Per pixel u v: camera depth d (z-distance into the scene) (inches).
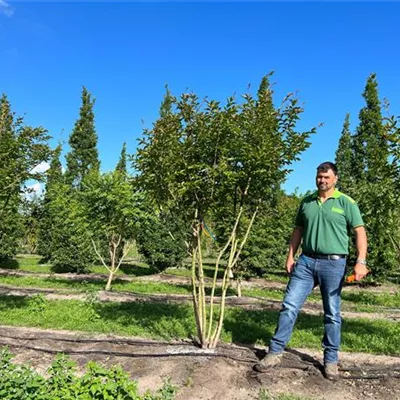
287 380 163.0
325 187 172.2
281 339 169.8
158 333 227.5
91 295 329.4
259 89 196.2
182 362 173.8
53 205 672.4
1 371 128.9
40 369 174.2
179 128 188.9
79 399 114.0
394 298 440.8
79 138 1119.0
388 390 157.9
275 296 451.2
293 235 187.5
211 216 216.8
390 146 202.7
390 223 296.2
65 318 263.1
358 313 347.9
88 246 629.6
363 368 176.4
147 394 129.7
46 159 263.6
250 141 188.7
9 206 273.1
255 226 486.0
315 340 223.8
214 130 182.1
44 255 790.5
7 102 251.3
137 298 393.1
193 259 196.1
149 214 449.4
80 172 1106.1
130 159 191.9
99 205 451.5
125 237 478.6
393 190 263.6
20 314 272.2
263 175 189.0
